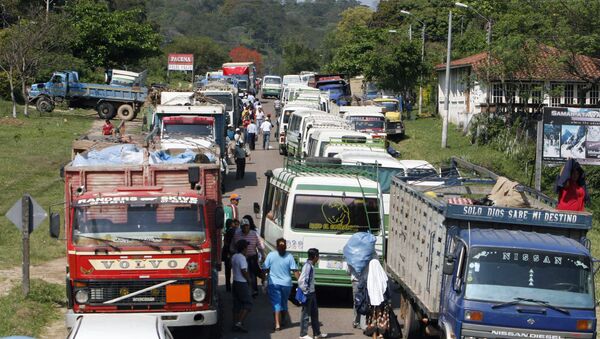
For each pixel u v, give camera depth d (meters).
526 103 48.62
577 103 49.69
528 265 13.27
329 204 19.16
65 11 76.06
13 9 79.06
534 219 13.96
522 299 13.06
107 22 77.81
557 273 13.24
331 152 28.91
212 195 16.73
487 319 13.00
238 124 54.16
